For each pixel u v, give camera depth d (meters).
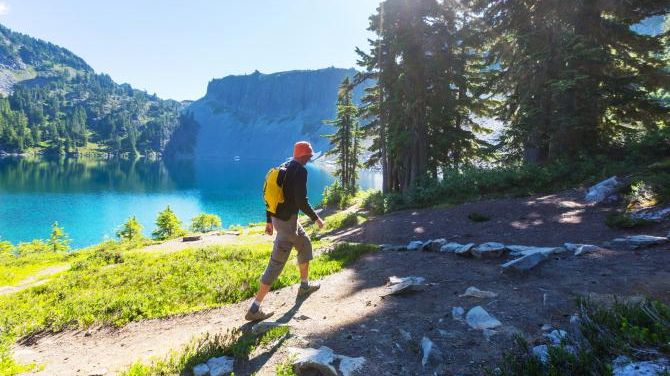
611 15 17.83
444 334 3.96
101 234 53.09
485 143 22.05
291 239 5.04
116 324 6.10
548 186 15.39
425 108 23.20
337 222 19.64
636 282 4.65
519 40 18.50
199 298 6.84
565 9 16.88
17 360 5.05
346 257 8.39
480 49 23.02
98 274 10.02
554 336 3.51
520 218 11.52
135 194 95.56
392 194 22.19
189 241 21.55
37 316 6.82
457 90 24.41
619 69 17.38
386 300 5.21
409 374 3.34
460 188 18.28
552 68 17.23
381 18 24.02
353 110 44.84
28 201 78.19
